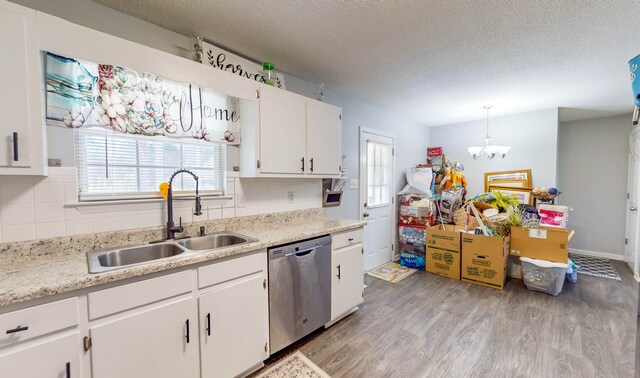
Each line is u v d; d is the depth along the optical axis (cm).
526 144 400
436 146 498
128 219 173
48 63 135
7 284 105
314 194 288
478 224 333
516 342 202
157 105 170
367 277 341
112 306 118
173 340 136
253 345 169
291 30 188
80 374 112
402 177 435
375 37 196
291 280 191
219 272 153
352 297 243
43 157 129
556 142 375
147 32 178
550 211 323
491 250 305
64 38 131
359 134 347
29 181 142
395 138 414
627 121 412
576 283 316
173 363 137
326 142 262
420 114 416
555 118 375
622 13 163
